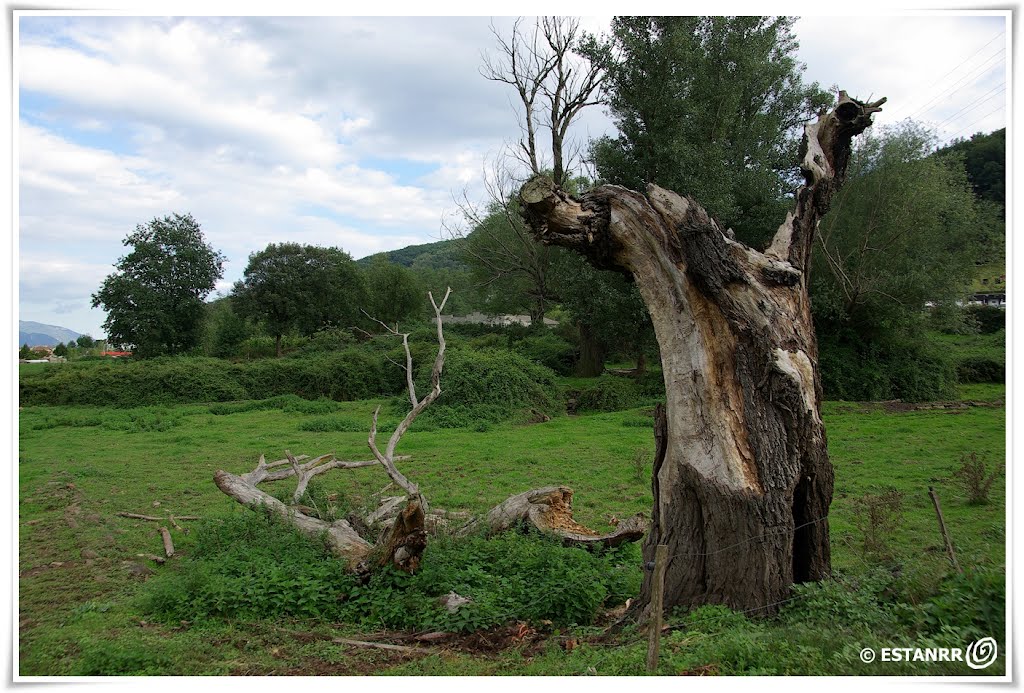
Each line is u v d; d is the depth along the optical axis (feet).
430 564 26.07
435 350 104.83
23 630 23.00
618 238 23.22
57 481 48.01
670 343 22.81
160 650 20.52
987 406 83.35
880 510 29.14
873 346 96.63
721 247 22.34
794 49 105.19
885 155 94.22
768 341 21.76
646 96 89.45
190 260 162.71
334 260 176.14
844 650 16.70
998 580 18.94
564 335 133.49
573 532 30.37
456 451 58.65
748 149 96.37
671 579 21.97
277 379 113.39
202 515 38.60
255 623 23.00
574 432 69.72
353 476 49.88
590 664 18.71
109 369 109.50
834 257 96.99
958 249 102.06
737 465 21.26
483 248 120.37
